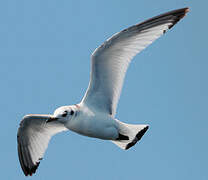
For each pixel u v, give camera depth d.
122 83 14.16
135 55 13.80
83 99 14.45
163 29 13.59
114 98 14.41
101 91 14.33
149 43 13.62
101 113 14.48
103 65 13.88
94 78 14.06
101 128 14.48
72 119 14.33
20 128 16.06
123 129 15.01
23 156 16.69
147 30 13.53
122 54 13.88
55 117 14.27
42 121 15.89
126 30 13.29
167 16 13.54
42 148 16.45
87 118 14.31
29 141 16.48
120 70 14.05
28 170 16.69
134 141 15.34
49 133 16.33
